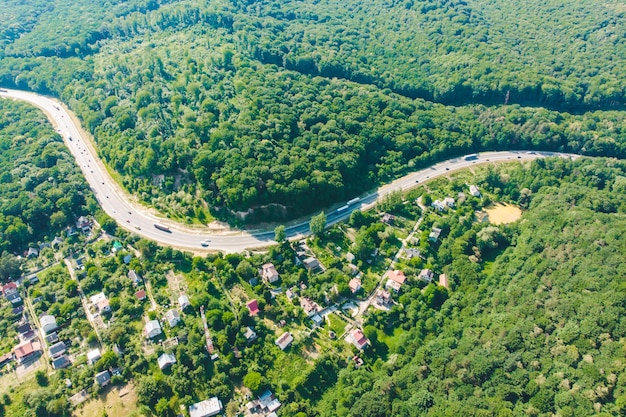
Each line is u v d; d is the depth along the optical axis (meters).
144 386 165.25
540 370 157.38
